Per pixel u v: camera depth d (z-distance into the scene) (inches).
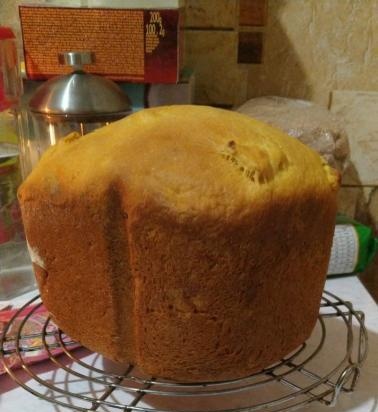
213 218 7.4
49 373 10.2
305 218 8.3
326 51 16.9
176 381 8.9
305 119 14.5
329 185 8.9
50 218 8.6
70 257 8.7
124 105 14.0
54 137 14.4
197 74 17.4
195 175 7.6
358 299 13.5
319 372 10.3
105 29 14.1
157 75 14.6
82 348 10.8
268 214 7.7
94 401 8.3
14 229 13.7
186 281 7.8
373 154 18.0
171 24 14.0
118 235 8.2
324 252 9.1
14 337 10.4
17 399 9.5
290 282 8.5
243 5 16.4
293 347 9.1
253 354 8.5
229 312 8.0
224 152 7.8
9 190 13.4
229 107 17.8
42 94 13.8
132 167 7.8
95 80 13.7
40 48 14.5
